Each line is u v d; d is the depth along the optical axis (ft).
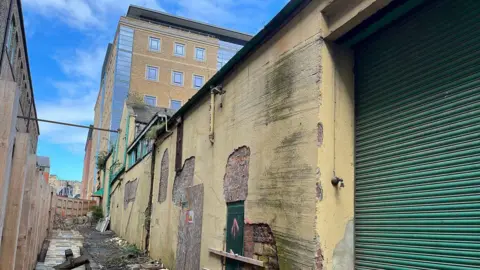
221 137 19.54
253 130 15.97
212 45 158.40
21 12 40.42
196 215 22.49
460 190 8.65
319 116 11.64
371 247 10.98
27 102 57.11
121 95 138.51
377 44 11.80
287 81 13.66
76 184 252.42
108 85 160.25
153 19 157.69
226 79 19.49
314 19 12.42
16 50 42.01
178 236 26.04
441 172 9.16
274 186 13.80
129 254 35.68
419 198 9.64
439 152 9.30
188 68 151.74
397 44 11.02
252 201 15.46
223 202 18.58
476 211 8.25
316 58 12.11
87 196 177.68
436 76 9.67
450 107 9.20
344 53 12.48
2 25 31.01
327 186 11.39
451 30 9.42
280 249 13.00
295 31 13.47
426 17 10.16
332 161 11.61
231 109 18.54
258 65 16.03
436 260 8.96
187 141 25.94
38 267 29.60
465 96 8.88
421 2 10.11
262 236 14.43
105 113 157.38
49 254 37.83
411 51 10.50
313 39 12.38
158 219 32.89
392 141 10.75
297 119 12.77
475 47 8.80
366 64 12.16
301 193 12.03
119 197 62.90
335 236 11.27
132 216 47.14
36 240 28.84
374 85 11.70
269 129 14.61
